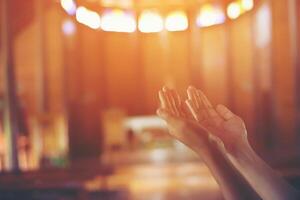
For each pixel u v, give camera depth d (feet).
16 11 31.53
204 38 50.75
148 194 24.35
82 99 42.34
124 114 49.01
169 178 30.12
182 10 51.34
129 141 47.42
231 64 47.39
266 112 38.04
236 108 45.57
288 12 34.04
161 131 48.96
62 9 36.45
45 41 33.88
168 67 51.98
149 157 40.24
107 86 48.85
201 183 27.48
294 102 34.17
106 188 25.55
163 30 52.24
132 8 51.08
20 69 32.89
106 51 49.24
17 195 18.97
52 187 19.63
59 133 30.37
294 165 23.12
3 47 30.37
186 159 38.81
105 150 44.55
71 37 39.70
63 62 35.27
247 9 43.88
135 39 51.60
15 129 28.17
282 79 35.09
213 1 49.44
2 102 28.73
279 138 35.12
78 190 19.90
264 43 38.70
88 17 45.01
